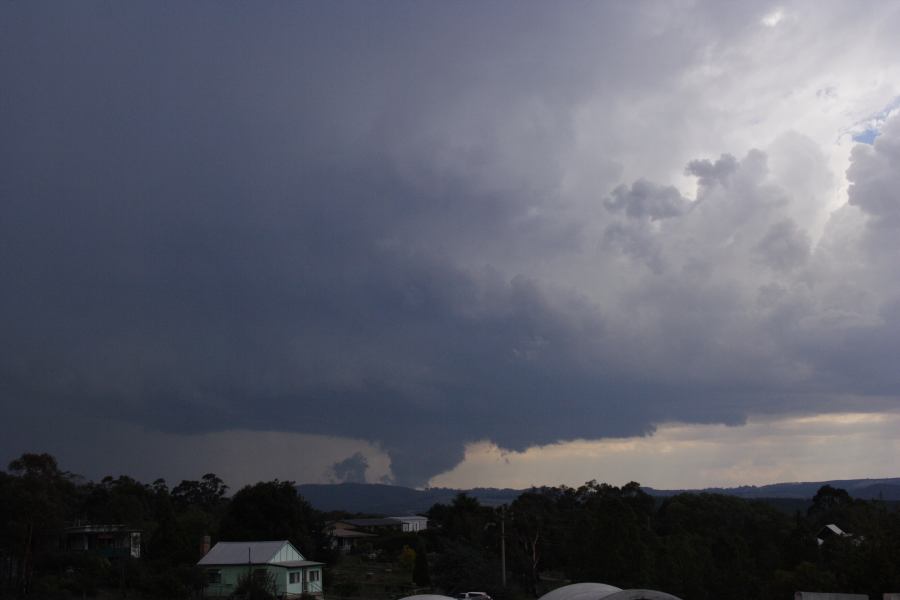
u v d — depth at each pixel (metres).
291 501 78.75
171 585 56.31
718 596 55.69
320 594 61.69
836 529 71.94
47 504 55.06
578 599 27.72
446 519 96.50
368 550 97.81
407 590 65.94
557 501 104.44
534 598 66.62
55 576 56.78
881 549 38.34
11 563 55.16
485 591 65.12
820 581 46.50
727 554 58.62
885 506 55.94
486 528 86.44
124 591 55.00
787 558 59.22
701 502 89.12
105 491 85.69
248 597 55.84
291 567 59.94
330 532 99.19
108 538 71.19
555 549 76.88
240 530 75.69
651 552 56.53
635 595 24.06
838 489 98.94
